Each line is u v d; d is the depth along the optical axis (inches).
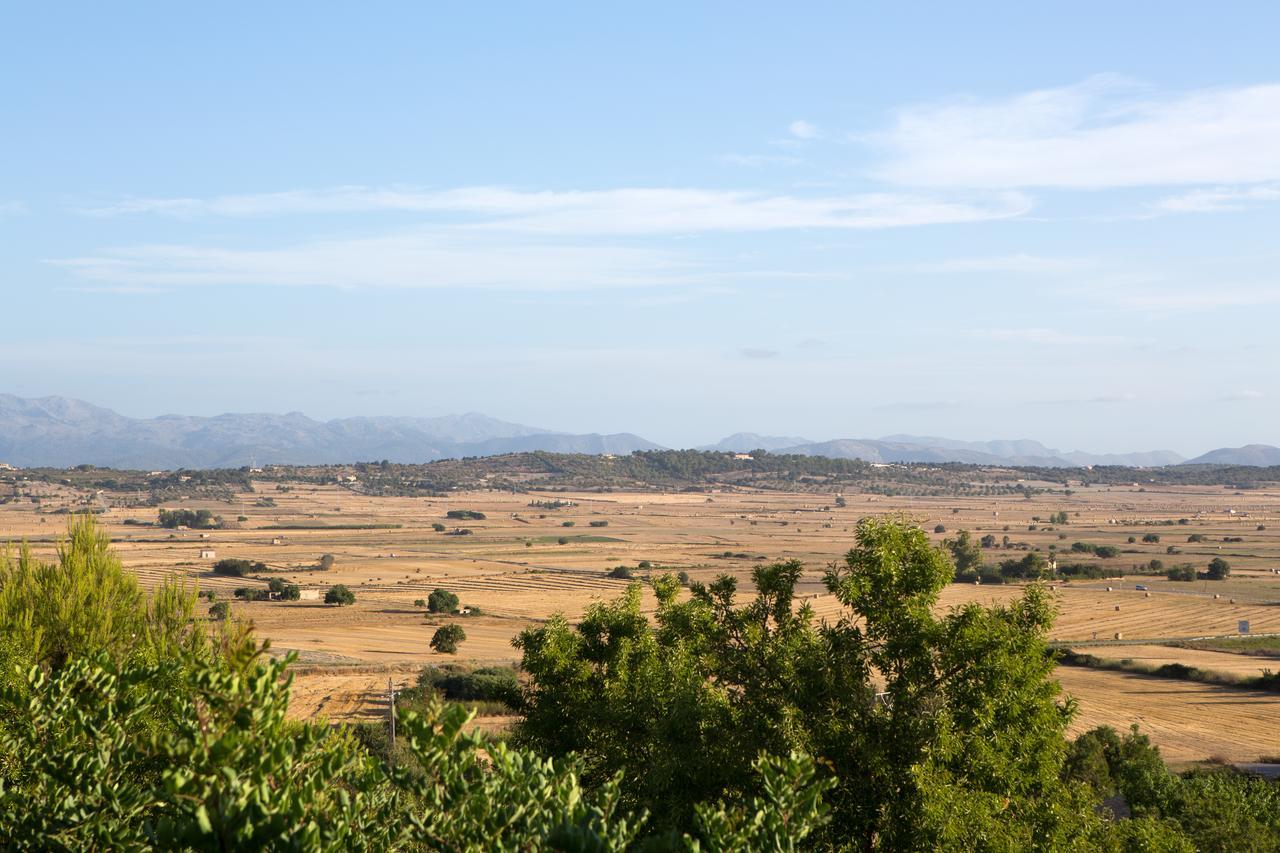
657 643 949.8
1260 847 1010.7
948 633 717.3
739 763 697.6
